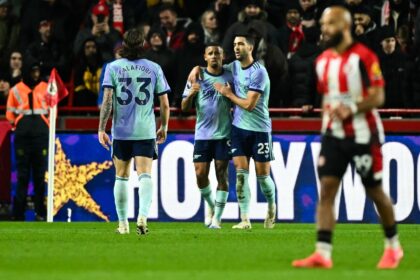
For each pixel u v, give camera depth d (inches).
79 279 1000.9
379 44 2361.0
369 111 1099.3
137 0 2760.8
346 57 1095.6
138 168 1656.0
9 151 2361.0
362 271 1075.3
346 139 1093.8
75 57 2493.8
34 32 2679.6
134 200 2269.9
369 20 2402.8
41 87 2322.8
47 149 2320.4
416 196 2240.4
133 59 1649.9
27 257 1257.4
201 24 2497.5
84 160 2308.1
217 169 1918.1
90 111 2361.0
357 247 1435.8
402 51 2352.4
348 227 2054.6
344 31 1102.4
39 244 1477.6
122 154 1667.1
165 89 1668.3
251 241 1545.3
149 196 1663.4
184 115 2266.2
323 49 2332.7
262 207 2257.6
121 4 2640.3
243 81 1873.8
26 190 2326.5
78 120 2317.9
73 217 2308.1
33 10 2684.5
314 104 2331.4
